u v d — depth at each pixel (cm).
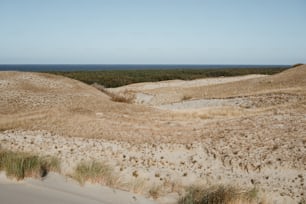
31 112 2059
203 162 1141
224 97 2889
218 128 1538
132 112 2220
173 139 1394
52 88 2855
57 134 1435
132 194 669
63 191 592
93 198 581
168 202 674
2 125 1582
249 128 1438
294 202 785
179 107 2773
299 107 1898
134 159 1136
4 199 488
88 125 1638
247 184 913
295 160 1045
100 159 1077
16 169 655
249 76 4853
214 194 686
